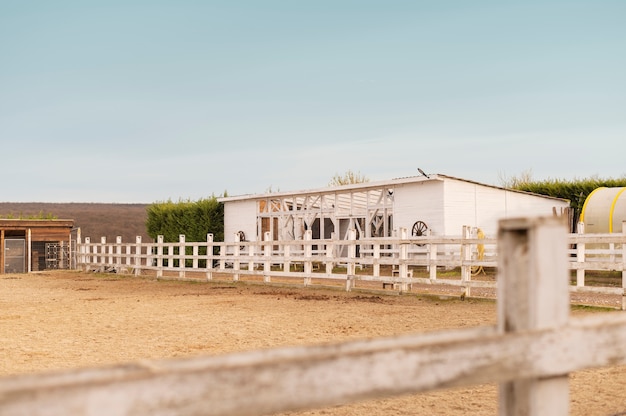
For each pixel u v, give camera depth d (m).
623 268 13.23
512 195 30.50
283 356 1.89
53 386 1.46
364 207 33.28
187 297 18.39
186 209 38.62
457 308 14.69
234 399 1.68
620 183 30.83
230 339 10.64
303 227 34.97
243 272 23.02
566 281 2.27
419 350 1.97
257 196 35.78
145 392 1.57
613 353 2.36
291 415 6.25
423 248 28.95
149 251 28.05
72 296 19.45
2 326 12.67
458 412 6.35
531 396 2.23
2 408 1.40
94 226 103.94
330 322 12.48
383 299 16.94
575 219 31.80
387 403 6.72
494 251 26.62
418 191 29.50
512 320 2.29
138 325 12.57
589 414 6.06
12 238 38.53
